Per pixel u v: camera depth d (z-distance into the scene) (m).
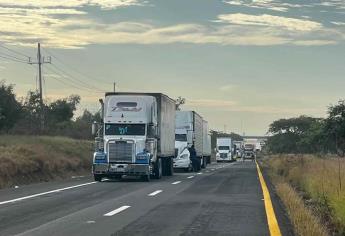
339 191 17.00
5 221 14.13
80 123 75.25
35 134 54.19
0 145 36.38
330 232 13.16
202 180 32.25
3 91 53.91
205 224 13.83
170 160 38.19
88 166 44.47
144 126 31.83
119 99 32.59
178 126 47.66
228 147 97.75
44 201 19.12
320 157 44.16
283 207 17.80
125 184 28.23
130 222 14.09
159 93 34.41
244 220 14.61
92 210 16.59
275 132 138.12
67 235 12.07
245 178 34.72
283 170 40.19
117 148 31.14
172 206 17.83
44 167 33.72
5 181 27.47
